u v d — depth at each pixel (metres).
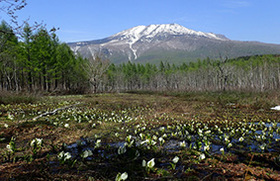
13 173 2.96
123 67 91.25
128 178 2.84
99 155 4.01
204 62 86.31
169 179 2.79
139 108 14.68
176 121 8.89
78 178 2.85
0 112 9.77
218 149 4.67
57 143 5.03
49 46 31.08
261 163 3.63
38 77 32.44
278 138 5.78
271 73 47.00
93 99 21.27
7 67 26.48
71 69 40.28
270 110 13.03
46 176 2.87
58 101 17.45
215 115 11.08
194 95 27.97
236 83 56.91
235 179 2.83
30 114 9.73
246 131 6.54
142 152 4.17
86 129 6.89
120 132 6.63
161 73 73.88
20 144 4.89
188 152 4.25
